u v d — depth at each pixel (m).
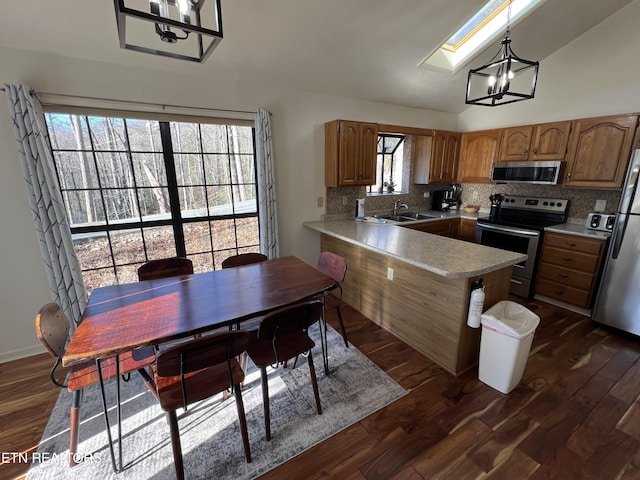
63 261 2.26
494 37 2.88
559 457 1.54
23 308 2.37
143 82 2.44
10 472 1.49
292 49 2.54
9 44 1.99
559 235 3.06
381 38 2.55
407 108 4.02
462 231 4.16
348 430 1.71
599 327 2.78
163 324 1.47
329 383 2.08
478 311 1.96
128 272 2.76
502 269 2.16
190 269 2.37
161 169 2.74
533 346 2.50
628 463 1.50
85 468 1.50
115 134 2.52
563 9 2.69
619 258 2.58
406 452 1.57
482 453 1.56
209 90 2.71
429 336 2.33
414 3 2.21
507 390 1.95
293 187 3.39
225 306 1.66
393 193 4.32
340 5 2.13
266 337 1.51
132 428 1.74
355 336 2.68
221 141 2.97
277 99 3.08
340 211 3.79
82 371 1.57
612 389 2.00
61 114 2.26
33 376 2.19
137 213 2.71
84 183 2.48
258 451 1.58
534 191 3.81
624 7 2.80
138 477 1.46
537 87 3.55
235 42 2.35
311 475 1.46
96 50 2.18
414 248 2.35
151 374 1.73
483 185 4.41
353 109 3.59
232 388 1.46
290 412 1.83
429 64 3.09
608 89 3.01
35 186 2.12
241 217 3.21
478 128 4.27
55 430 1.73
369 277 2.90
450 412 1.83
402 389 2.02
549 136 3.33
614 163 2.85
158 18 0.96
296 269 2.28
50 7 1.80
